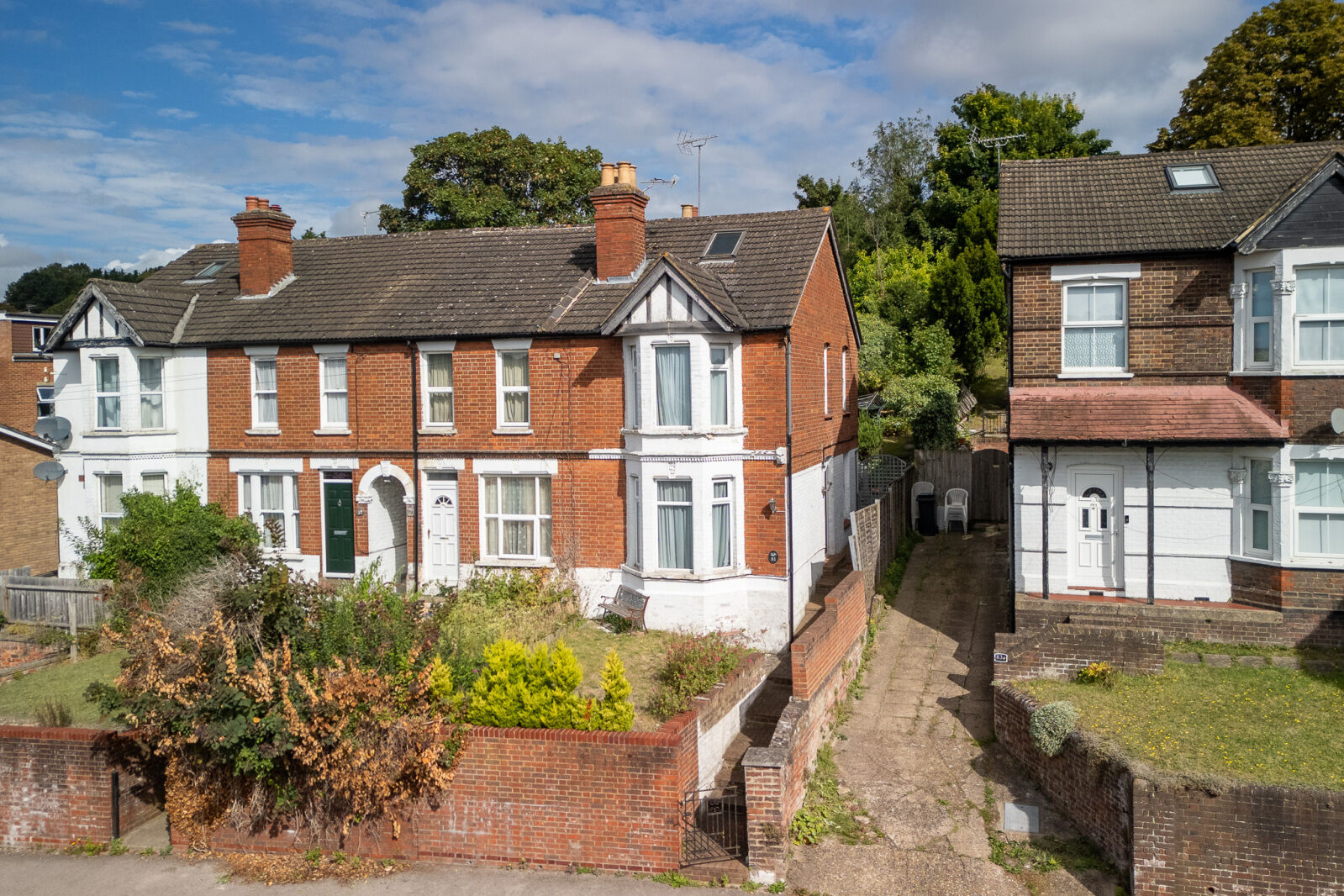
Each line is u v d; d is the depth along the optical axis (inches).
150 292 917.2
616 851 471.8
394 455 833.5
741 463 733.9
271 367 878.4
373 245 972.6
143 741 503.2
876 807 520.7
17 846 541.0
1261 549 648.4
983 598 839.7
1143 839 433.7
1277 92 1341.0
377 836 497.4
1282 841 413.7
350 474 855.7
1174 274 677.9
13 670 692.7
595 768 470.9
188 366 897.5
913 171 2071.9
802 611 767.7
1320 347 631.2
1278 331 635.5
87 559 822.5
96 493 903.7
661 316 720.3
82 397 901.2
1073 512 686.5
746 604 733.9
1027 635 595.8
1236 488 652.7
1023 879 458.6
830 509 899.4
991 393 1557.6
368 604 556.1
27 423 1384.1
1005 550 991.0
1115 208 725.3
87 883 490.9
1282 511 630.5
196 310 928.3
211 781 512.7
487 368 802.2
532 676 506.9
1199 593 663.8
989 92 2039.9
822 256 853.8
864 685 671.1
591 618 766.5
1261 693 551.2
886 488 1031.6
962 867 468.4
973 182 1935.3
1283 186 707.4
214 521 807.1
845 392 997.2
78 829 533.6
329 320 860.0
